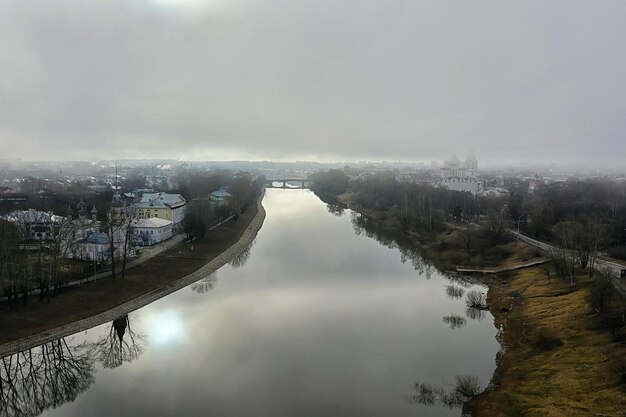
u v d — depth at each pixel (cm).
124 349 6781
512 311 8144
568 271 8925
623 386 4778
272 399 5316
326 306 8612
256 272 11194
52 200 18812
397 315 8119
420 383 5634
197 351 6662
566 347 6075
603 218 13550
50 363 6469
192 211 14488
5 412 5369
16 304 7738
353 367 6088
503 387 5438
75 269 9531
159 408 5194
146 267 10719
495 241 13038
